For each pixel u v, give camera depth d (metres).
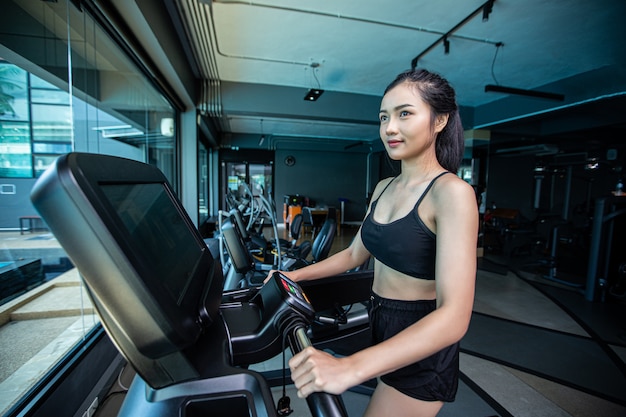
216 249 3.93
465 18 2.74
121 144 3.16
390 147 0.70
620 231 3.39
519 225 7.02
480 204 5.73
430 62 3.71
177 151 4.38
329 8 2.61
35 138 2.09
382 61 3.72
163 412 0.45
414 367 0.75
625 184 5.83
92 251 0.34
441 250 0.59
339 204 10.45
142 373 0.45
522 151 7.23
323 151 10.21
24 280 2.16
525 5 2.53
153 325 0.37
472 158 5.64
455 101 0.75
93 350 1.59
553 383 1.93
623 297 3.34
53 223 0.34
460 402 1.74
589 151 6.39
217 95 4.50
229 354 0.59
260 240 3.22
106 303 0.36
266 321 0.66
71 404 1.38
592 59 3.54
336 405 0.43
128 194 0.47
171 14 2.68
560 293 3.72
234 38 3.14
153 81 3.06
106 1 1.86
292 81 4.52
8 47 1.67
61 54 2.07
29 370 1.60
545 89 4.39
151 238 0.47
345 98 5.05
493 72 3.97
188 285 0.53
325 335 1.52
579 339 2.53
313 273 0.94
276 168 9.92
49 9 1.69
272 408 0.46
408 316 0.74
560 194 7.93
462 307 0.54
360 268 1.61
